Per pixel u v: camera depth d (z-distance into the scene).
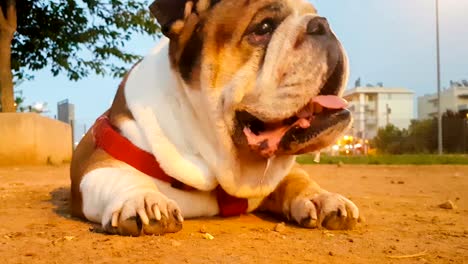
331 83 0.60
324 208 0.66
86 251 0.52
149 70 0.71
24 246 0.55
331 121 0.60
